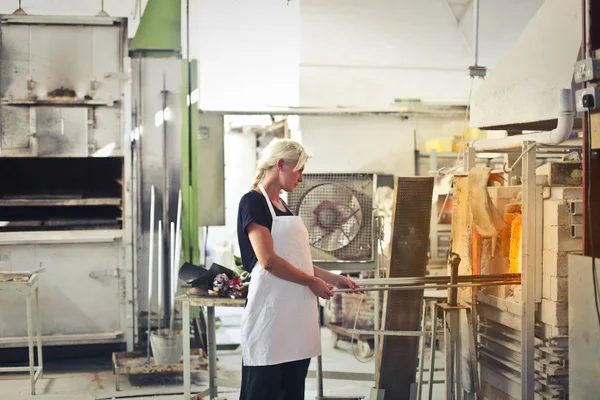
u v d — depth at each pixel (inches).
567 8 139.9
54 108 222.4
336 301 249.3
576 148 162.7
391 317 163.9
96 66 223.6
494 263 167.5
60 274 223.0
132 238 225.8
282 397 132.8
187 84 231.1
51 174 253.9
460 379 157.0
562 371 143.3
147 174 229.8
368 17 308.8
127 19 223.3
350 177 194.2
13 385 207.0
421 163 312.3
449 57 318.0
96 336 223.9
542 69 142.9
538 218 146.8
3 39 219.6
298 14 301.1
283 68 301.4
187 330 174.1
